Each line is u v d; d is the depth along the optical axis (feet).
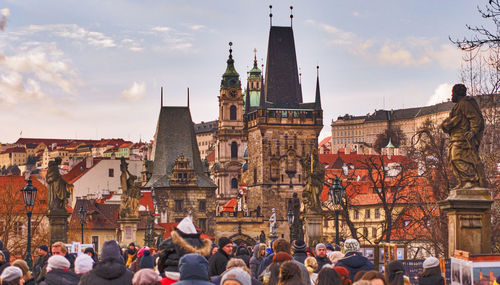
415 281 102.12
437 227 256.93
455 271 92.89
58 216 214.48
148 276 68.69
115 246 75.00
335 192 190.29
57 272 82.53
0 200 429.38
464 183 107.24
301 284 70.59
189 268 65.16
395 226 307.37
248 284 63.87
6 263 94.94
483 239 105.81
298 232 301.84
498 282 77.51
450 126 107.76
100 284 72.18
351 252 90.53
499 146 221.87
